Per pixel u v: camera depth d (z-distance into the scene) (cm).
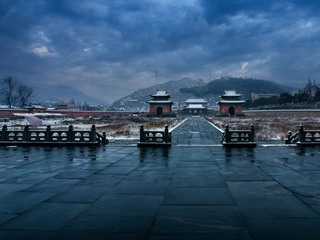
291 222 696
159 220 715
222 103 14100
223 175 1257
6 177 1229
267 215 745
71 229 660
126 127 5662
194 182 1126
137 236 619
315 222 695
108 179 1187
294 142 2559
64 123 7100
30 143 2489
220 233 633
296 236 614
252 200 879
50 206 831
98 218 732
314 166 1470
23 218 733
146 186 1065
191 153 2008
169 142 2428
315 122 6662
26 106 12750
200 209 797
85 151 2138
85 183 1116
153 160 1702
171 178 1202
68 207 821
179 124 6656
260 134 3838
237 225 679
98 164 1565
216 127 5481
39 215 755
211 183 1107
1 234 632
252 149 2217
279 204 838
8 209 805
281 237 610
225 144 2373
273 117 10656
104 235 625
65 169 1416
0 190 1012
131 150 2192
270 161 1639
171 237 613
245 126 5459
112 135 3950
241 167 1454
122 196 933
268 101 17862
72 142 2483
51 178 1208
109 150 2197
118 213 769
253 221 704
